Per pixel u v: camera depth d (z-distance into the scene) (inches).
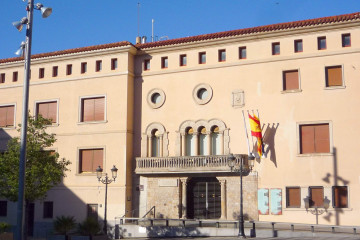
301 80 1133.1
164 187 1228.5
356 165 1057.5
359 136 1064.8
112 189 1263.5
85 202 1288.1
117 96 1300.4
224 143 1186.0
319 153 1093.1
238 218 1129.4
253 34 1181.7
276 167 1125.1
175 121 1254.9
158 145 1278.3
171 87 1274.6
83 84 1352.1
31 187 1048.2
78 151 1325.0
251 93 1177.4
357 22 1090.1
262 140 1136.2
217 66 1223.5
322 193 1082.7
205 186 1216.8
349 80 1090.7
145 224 1184.2
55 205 1321.4
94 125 1317.7
